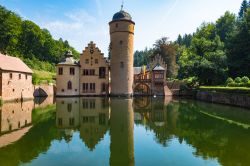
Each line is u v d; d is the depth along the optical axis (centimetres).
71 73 6100
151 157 1297
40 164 1171
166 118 2569
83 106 3641
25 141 1578
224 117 2667
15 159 1234
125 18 6200
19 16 9912
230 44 6222
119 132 1878
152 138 1705
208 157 1296
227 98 4075
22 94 4550
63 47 13788
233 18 9850
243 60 5784
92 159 1257
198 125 2197
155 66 6750
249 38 5778
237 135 1805
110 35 6375
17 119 2364
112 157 1293
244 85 4250
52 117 2542
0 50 7925
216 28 9931
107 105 3816
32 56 10156
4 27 7894
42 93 5712
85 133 1838
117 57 6191
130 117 2594
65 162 1208
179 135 1800
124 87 6141
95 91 6328
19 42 9731
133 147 1484
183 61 8712
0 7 7900
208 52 6912
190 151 1400
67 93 6038
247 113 2983
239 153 1360
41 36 10650
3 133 1788
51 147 1456
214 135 1806
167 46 8306
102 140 1639
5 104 3712
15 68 4297
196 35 9994
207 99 4812
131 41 6291
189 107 3622
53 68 10669
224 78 5662
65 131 1895
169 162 1226
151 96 6344
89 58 6347
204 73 5756
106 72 6359
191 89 6228
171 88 6806
